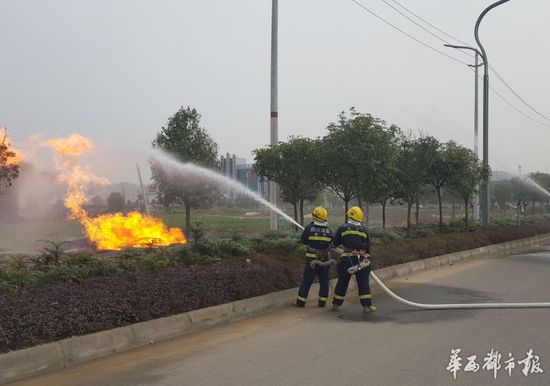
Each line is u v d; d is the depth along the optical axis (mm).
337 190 14500
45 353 5375
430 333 6840
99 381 5059
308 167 13914
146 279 6910
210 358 5801
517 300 9281
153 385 4934
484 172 21172
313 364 5516
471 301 9266
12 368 5082
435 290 10633
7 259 8672
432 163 18312
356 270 8273
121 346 6109
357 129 13398
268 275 8758
